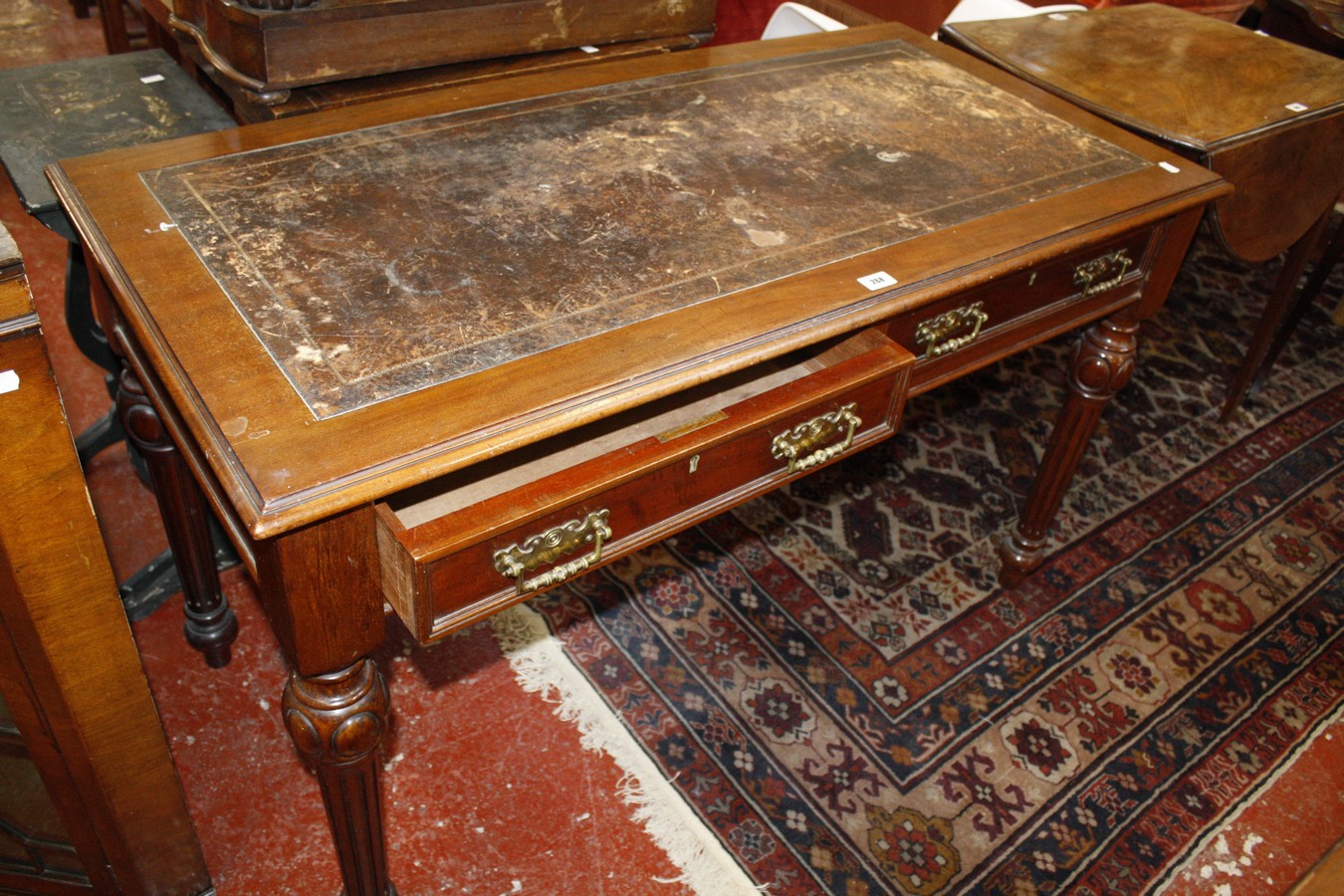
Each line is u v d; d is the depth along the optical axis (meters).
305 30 1.38
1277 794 1.60
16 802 1.11
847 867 1.43
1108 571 1.95
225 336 0.92
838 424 1.11
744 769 1.54
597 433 1.11
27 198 1.27
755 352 0.99
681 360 0.96
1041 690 1.71
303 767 1.48
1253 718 1.71
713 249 1.12
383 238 1.08
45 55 3.36
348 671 0.98
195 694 1.56
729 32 2.97
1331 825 1.56
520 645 1.68
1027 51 1.80
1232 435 2.33
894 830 1.48
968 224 1.22
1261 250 1.78
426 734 1.54
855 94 1.54
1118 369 1.55
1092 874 1.46
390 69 1.50
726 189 1.24
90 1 3.63
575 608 1.75
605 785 1.49
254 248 1.04
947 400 2.34
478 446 0.85
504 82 1.44
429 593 0.88
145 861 1.20
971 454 2.20
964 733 1.63
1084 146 1.45
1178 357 2.54
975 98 1.57
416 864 1.38
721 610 1.78
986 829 1.50
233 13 1.35
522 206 1.16
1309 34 2.42
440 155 1.25
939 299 1.12
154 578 1.66
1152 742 1.65
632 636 1.72
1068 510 2.08
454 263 1.05
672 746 1.56
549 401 0.90
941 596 1.86
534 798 1.47
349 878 1.17
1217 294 2.79
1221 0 2.42
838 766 1.56
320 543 0.86
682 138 1.35
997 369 2.46
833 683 1.68
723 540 1.92
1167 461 2.23
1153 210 1.32
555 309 1.01
